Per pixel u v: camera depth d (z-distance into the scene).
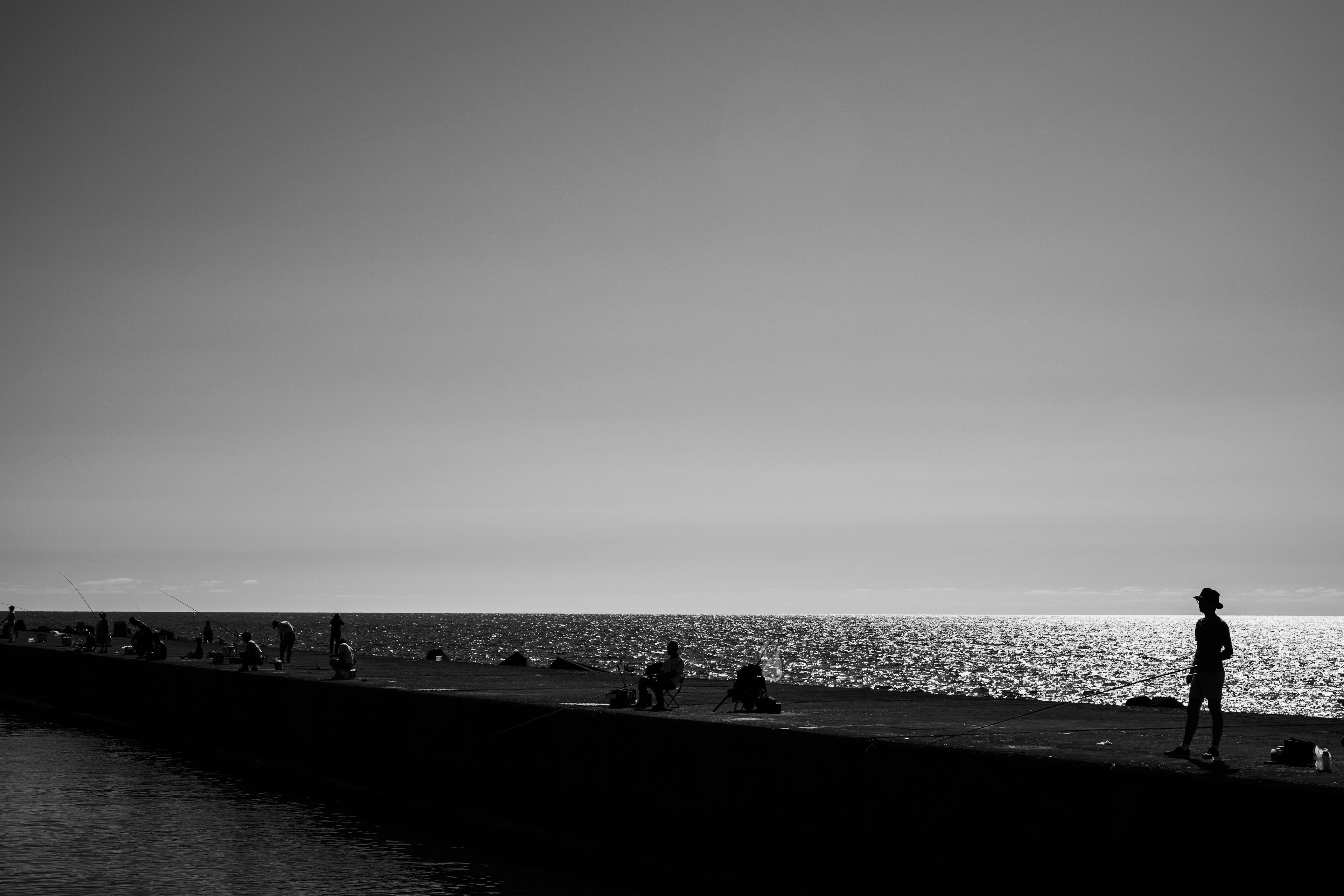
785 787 12.45
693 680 22.52
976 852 10.58
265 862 14.54
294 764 22.12
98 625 36.78
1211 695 10.30
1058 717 14.73
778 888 12.32
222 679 25.47
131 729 29.52
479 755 17.30
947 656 119.38
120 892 12.98
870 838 11.50
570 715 15.55
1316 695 65.25
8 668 40.38
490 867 14.38
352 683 22.06
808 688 20.78
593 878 13.86
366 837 16.19
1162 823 9.34
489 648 128.88
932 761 11.05
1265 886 8.73
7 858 14.66
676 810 13.70
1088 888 9.73
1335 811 8.41
